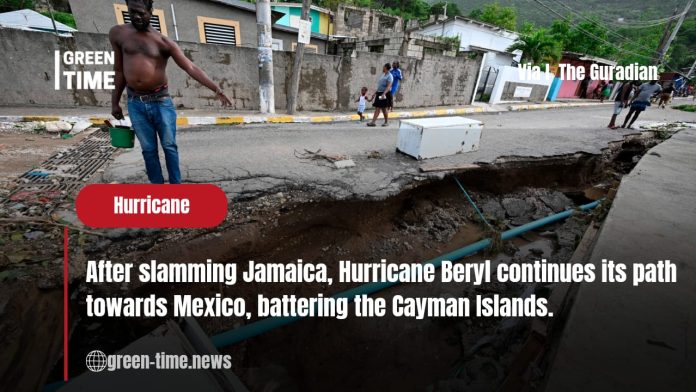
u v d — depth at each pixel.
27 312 1.80
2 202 2.87
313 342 2.88
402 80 11.22
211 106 8.62
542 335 2.08
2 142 4.68
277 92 9.27
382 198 3.86
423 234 4.38
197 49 7.94
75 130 5.77
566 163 5.82
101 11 10.21
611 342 1.54
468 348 2.85
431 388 2.56
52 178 3.47
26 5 21.02
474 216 4.88
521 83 16.11
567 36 25.12
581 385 1.31
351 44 16.05
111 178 3.55
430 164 4.75
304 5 7.75
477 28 18.81
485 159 5.16
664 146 6.43
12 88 7.03
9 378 1.48
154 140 2.96
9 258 2.13
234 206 3.27
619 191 3.70
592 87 23.56
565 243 4.39
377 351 2.88
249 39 12.38
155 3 10.59
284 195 3.56
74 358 2.02
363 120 9.12
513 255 4.23
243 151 4.96
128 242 2.56
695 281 2.04
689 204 3.33
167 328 1.54
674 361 1.44
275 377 2.56
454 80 12.89
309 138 6.23
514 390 1.88
